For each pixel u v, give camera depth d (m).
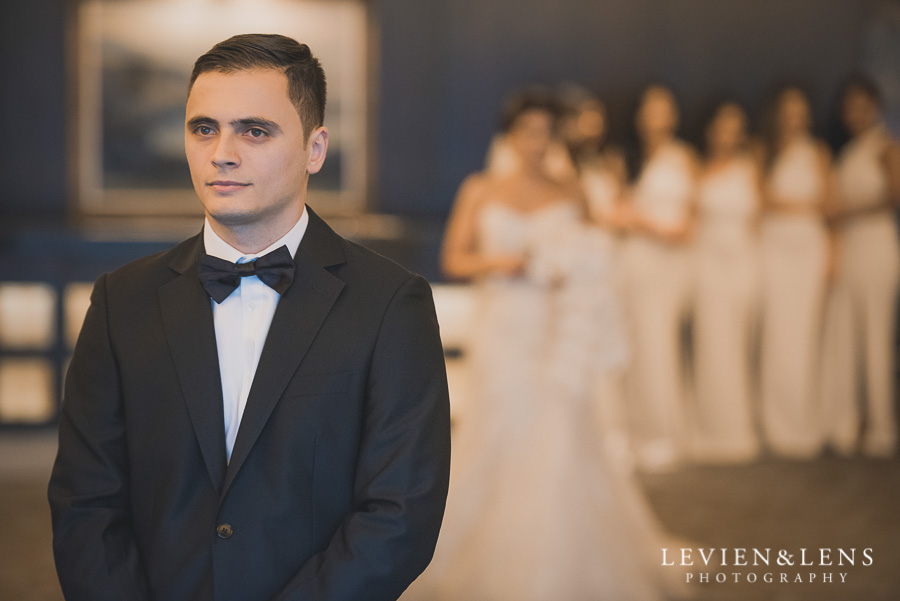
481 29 6.05
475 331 3.43
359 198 6.07
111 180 5.88
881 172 5.56
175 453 1.34
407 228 5.93
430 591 3.20
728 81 6.26
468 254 3.52
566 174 3.56
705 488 4.81
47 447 5.34
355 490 1.36
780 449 5.66
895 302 5.63
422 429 1.36
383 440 1.34
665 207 5.44
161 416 1.35
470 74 6.07
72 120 5.80
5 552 3.72
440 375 1.42
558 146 3.53
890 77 6.34
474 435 3.30
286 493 1.32
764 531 4.10
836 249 5.66
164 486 1.34
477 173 6.11
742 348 5.59
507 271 3.32
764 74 6.28
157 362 1.37
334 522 1.35
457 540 3.23
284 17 5.93
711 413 5.58
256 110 1.31
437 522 1.35
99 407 1.39
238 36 1.36
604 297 3.27
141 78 5.85
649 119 5.48
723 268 5.54
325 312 1.37
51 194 5.82
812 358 5.69
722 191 5.55
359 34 5.99
